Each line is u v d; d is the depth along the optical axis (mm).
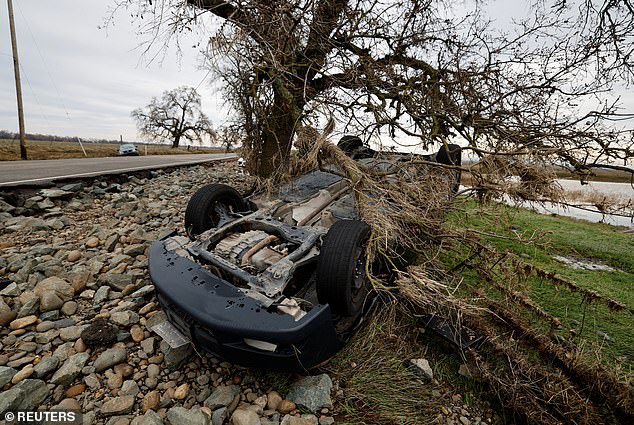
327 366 2465
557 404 2197
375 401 2250
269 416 2047
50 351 2404
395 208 2816
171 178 9578
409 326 3002
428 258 3131
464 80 3840
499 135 3643
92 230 4582
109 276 3229
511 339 2738
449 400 2352
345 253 2229
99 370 2246
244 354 1960
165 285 2240
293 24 3217
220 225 3111
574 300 3590
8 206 5062
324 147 2959
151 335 2590
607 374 2336
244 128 5117
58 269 3309
